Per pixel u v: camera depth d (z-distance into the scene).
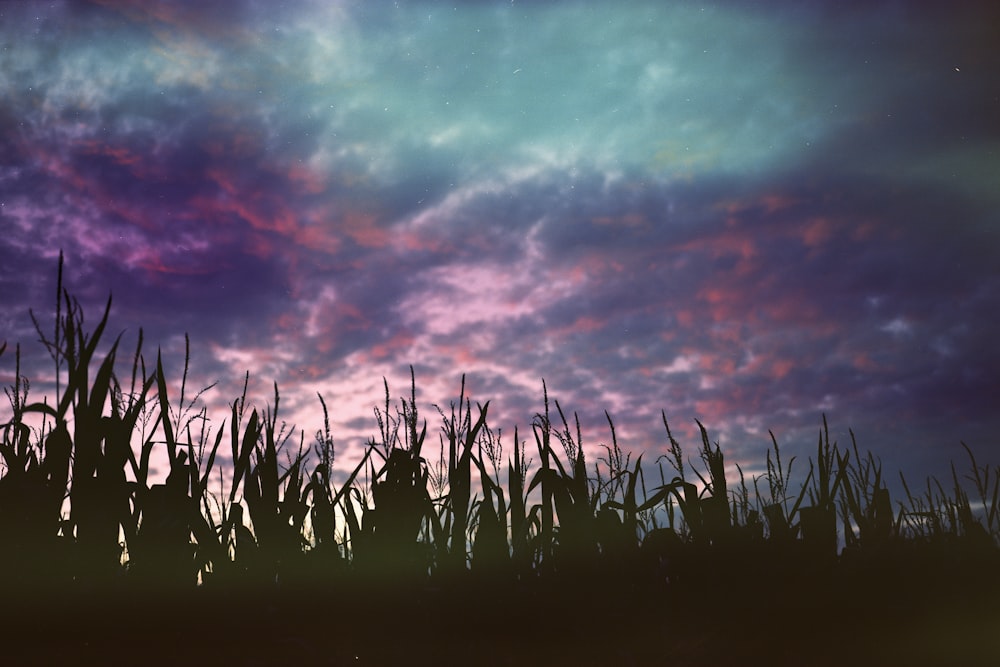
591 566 1.91
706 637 1.78
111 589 1.54
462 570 1.83
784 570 2.01
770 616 1.86
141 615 1.53
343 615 1.67
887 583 2.07
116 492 1.57
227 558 1.71
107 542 1.56
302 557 1.74
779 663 1.74
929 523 2.45
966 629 1.87
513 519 1.92
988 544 2.32
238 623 1.57
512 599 1.76
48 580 1.51
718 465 2.12
